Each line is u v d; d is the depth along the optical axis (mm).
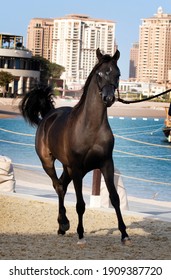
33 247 10133
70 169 10594
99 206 14227
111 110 122688
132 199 18016
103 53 10109
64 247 10227
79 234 10289
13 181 16547
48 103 12562
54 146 10914
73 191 18469
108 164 10055
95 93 9898
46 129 11445
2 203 14141
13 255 9477
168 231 11922
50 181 21797
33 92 12570
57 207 13945
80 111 10141
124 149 47812
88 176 26094
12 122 75250
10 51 138125
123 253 9797
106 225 12328
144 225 12438
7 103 109688
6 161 16406
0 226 12031
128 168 33562
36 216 12969
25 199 14773
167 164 36312
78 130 10078
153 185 25156
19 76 139750
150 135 68875
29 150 39094
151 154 44500
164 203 17547
